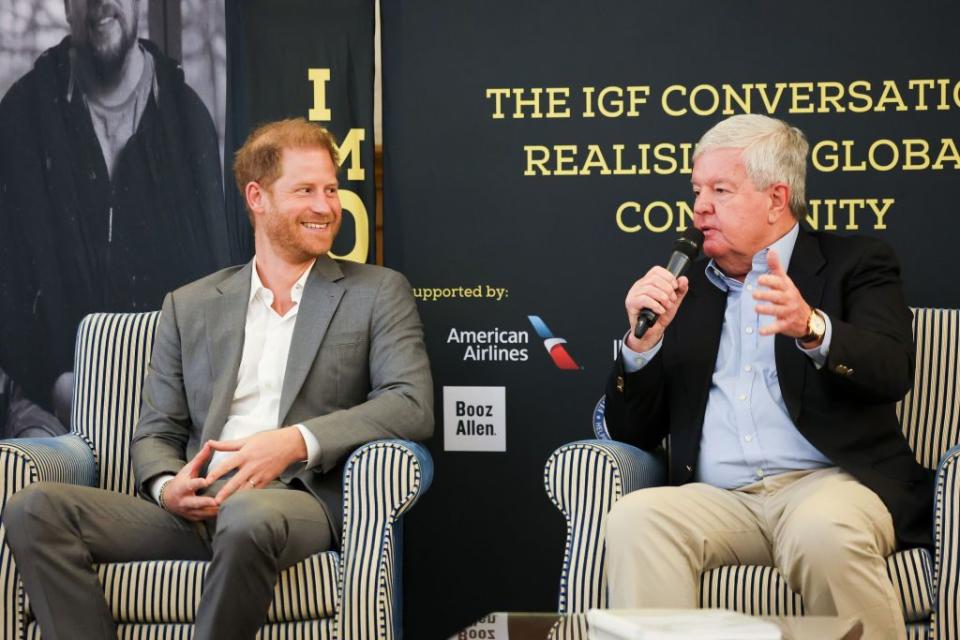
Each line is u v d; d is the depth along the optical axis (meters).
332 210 6.95
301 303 6.91
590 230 8.16
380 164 8.36
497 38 8.18
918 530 5.80
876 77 7.99
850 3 7.99
